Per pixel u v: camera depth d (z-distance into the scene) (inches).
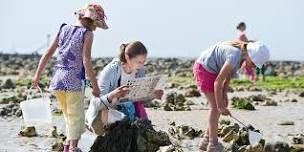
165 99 448.1
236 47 216.5
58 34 212.2
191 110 398.9
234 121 337.1
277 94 576.7
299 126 323.6
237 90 623.2
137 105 220.2
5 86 625.9
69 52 206.7
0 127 297.7
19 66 1472.7
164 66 1456.7
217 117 223.6
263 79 794.8
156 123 324.2
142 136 215.8
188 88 634.2
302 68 1477.6
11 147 242.4
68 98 206.8
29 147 242.8
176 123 326.6
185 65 1563.7
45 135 270.8
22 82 710.5
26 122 247.9
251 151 225.9
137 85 210.7
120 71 214.1
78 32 206.7
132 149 213.3
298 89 642.8
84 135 216.2
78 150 205.6
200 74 223.5
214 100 222.8
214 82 218.2
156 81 215.3
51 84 209.9
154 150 216.5
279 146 227.9
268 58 212.2
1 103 433.1
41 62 213.3
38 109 228.4
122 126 210.7
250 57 212.2
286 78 892.0
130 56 210.1
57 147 238.5
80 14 209.9
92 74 205.9
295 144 258.7
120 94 207.0
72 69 206.2
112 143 209.9
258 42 214.7
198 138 266.4
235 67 216.4
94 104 208.8
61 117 340.2
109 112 210.1
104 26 211.6
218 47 221.0
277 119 355.9
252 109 411.8
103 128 211.3
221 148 225.1
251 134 229.6
